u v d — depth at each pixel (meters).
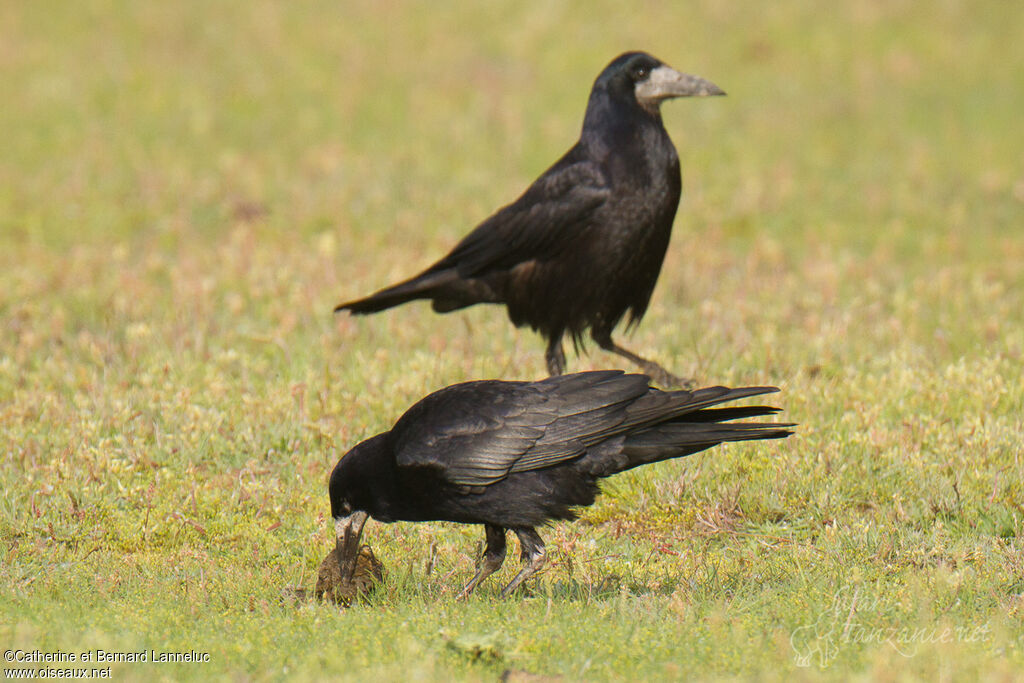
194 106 28.31
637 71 12.54
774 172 24.47
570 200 12.50
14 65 30.42
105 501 10.27
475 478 8.37
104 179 23.33
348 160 24.91
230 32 33.97
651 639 7.17
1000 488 10.16
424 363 13.16
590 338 14.43
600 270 12.59
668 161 12.57
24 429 11.50
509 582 8.99
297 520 10.18
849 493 10.36
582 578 8.96
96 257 19.05
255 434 11.47
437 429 8.45
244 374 12.84
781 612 7.78
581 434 8.41
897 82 30.83
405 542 9.78
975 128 27.61
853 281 17.89
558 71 31.30
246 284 17.34
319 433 11.51
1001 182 23.58
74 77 29.80
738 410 8.70
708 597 8.19
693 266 18.55
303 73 30.97
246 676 6.56
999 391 12.10
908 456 10.76
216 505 10.33
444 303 13.60
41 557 9.41
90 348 14.01
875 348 14.32
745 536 9.99
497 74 30.92
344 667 6.76
